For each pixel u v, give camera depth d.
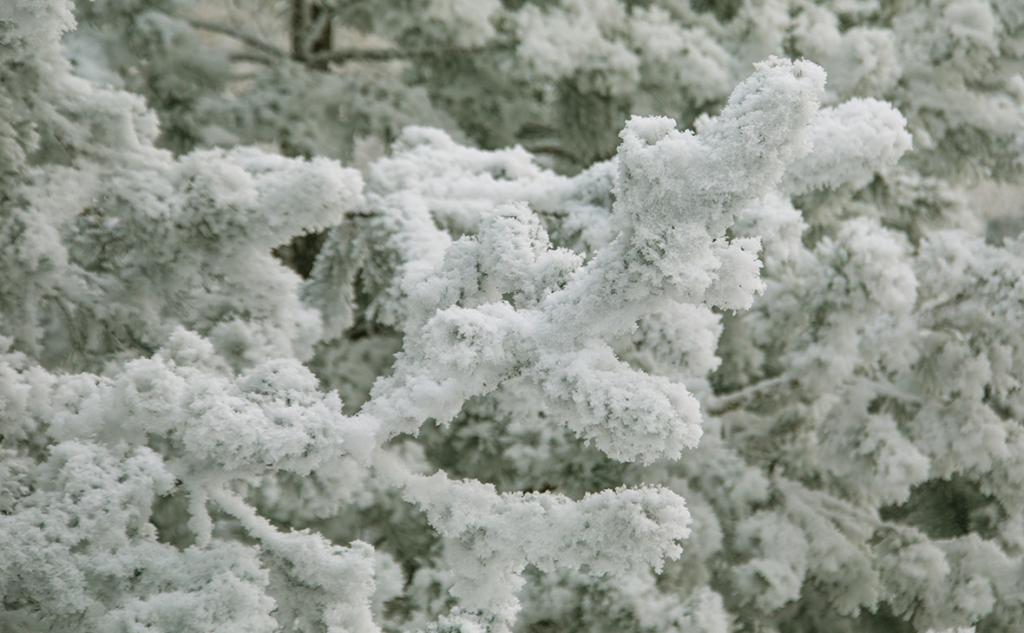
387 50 8.34
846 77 7.22
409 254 3.69
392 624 4.19
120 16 6.65
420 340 2.24
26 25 2.37
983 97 8.16
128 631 1.99
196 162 3.34
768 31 7.51
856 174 2.55
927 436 5.21
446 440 5.05
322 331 3.74
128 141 3.47
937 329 5.12
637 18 7.66
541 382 1.88
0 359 2.64
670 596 4.48
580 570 4.50
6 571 2.05
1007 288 4.85
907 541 5.45
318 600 2.25
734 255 1.76
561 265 2.15
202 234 3.31
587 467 4.98
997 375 5.03
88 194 3.38
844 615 5.80
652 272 1.75
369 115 7.27
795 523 5.27
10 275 3.24
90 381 2.52
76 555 2.09
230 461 2.04
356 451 2.03
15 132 3.25
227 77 7.00
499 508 2.07
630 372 1.85
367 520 4.52
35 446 2.50
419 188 4.03
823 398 5.51
